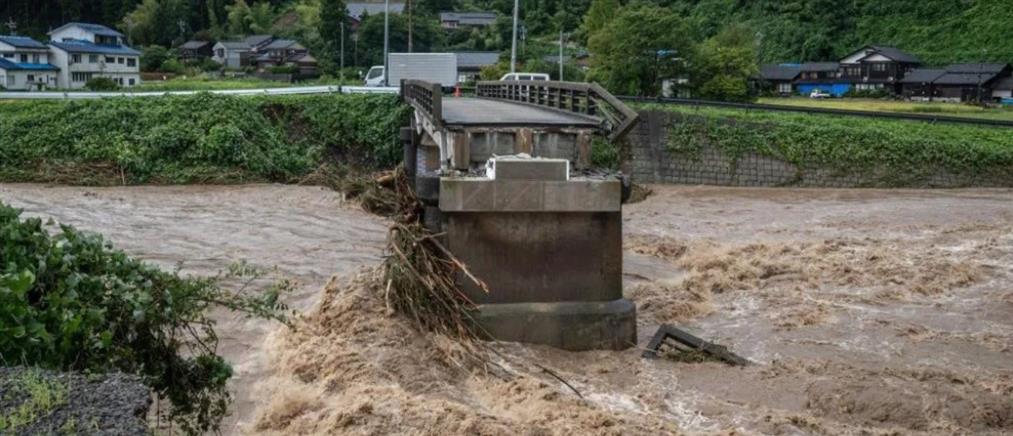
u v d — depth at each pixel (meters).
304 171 33.22
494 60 65.00
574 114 18.56
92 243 7.23
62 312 6.42
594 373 12.96
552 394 11.59
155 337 7.43
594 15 65.56
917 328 15.60
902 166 33.53
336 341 13.02
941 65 71.56
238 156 32.53
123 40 80.88
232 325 14.20
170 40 90.75
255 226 24.30
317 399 11.40
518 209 13.68
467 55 66.25
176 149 32.47
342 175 32.25
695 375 12.91
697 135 34.16
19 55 63.69
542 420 10.71
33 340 6.07
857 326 15.70
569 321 13.85
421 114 22.91
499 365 12.90
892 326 15.67
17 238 6.75
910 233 24.72
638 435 10.30
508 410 11.27
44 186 30.59
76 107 33.88
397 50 73.50
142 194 29.72
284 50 78.38
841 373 12.98
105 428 4.87
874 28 79.06
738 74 44.88
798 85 69.50
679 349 13.97
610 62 43.88
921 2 80.06
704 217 27.73
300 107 35.88
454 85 45.44
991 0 78.00
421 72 45.25
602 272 14.06
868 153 33.47
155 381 6.99
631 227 25.91
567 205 13.74
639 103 37.25
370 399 11.05
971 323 16.05
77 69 66.06
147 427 5.02
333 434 10.22
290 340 13.33
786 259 20.95
